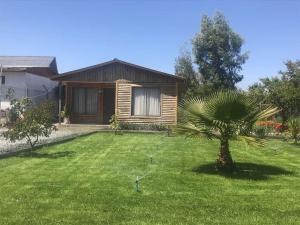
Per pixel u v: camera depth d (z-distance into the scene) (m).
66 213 7.93
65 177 10.98
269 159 15.05
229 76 47.19
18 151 15.08
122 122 26.94
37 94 34.12
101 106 29.52
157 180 10.84
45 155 14.66
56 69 46.59
